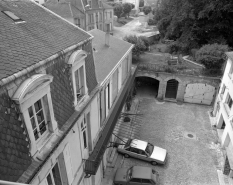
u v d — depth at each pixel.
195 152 19.09
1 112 5.22
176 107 27.14
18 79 5.78
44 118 7.27
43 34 8.50
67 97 8.91
